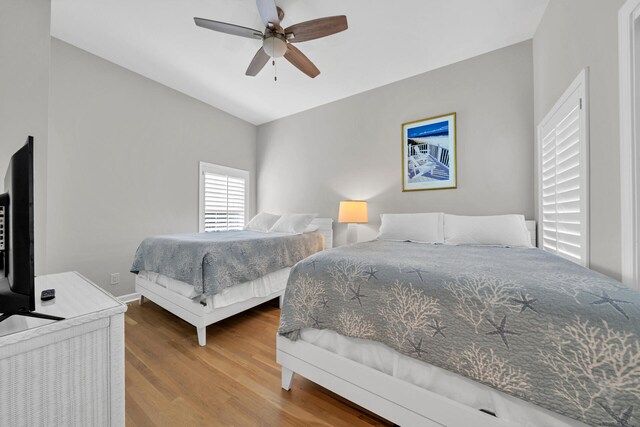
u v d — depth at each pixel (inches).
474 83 103.5
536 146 89.5
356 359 45.6
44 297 37.2
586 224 54.9
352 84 124.2
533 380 30.0
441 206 110.5
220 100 141.1
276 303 110.9
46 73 65.6
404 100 119.6
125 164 109.8
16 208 30.2
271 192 169.6
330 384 47.2
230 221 158.1
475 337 34.0
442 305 37.0
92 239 100.1
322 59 104.2
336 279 48.5
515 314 32.0
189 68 110.3
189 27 86.2
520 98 95.7
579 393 27.6
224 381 57.4
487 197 101.3
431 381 38.0
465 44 96.0
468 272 40.7
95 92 100.8
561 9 68.2
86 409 32.4
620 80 43.8
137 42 93.8
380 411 41.6
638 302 28.2
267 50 76.5
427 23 84.9
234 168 160.7
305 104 146.2
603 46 49.6
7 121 60.5
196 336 78.4
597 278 37.2
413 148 116.9
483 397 34.5
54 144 90.7
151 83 118.8
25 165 29.7
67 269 93.8
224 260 78.0
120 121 108.2
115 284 106.3
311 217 128.4
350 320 45.3
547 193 81.1
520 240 81.2
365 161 131.3
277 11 68.2
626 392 25.6
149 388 54.7
